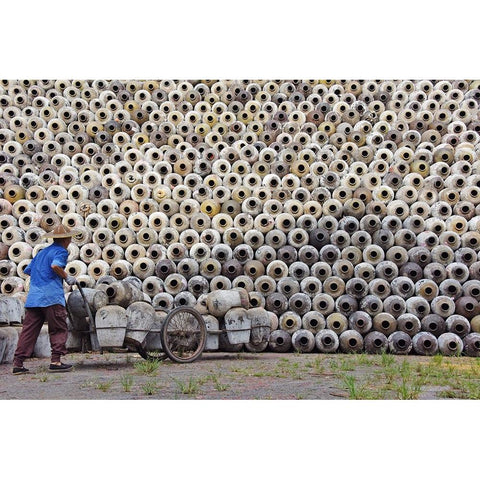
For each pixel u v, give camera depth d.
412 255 10.98
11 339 8.43
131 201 11.65
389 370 7.72
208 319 8.84
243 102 13.32
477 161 11.98
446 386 6.75
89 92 13.28
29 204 11.60
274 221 11.43
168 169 12.05
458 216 11.24
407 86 13.39
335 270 10.90
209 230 11.31
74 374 7.29
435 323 10.28
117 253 11.12
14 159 12.20
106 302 7.79
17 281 10.66
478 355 10.02
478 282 10.61
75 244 11.20
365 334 10.48
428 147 12.41
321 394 6.22
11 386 6.50
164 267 10.95
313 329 10.44
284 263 10.98
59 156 12.23
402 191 11.69
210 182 11.88
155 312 8.38
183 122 12.86
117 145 12.55
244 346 10.02
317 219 11.52
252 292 10.56
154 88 13.56
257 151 12.34
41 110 12.88
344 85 13.50
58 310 7.42
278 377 7.20
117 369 7.73
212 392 6.27
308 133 12.74
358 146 12.59
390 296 10.61
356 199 11.48
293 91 13.40
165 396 6.05
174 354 8.27
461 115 12.83
